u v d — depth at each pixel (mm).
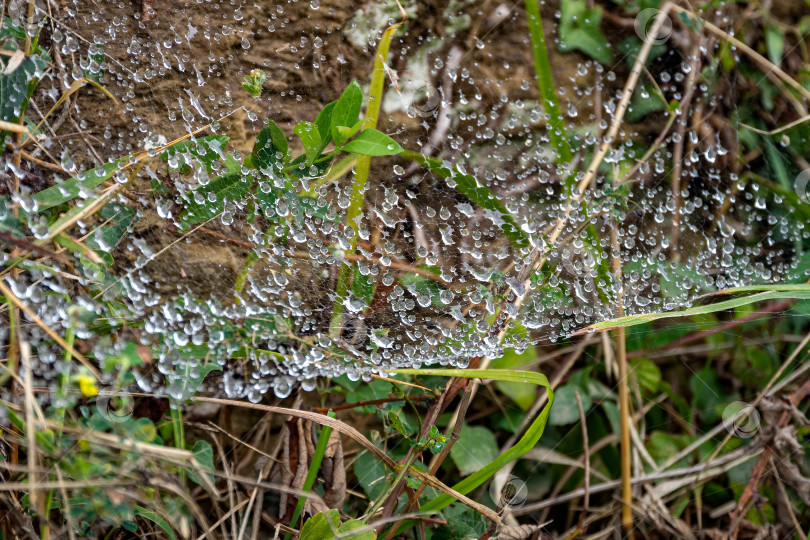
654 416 893
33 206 806
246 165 841
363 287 852
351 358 836
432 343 845
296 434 827
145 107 875
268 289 850
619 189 891
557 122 891
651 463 871
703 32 956
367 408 836
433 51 931
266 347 830
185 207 840
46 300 807
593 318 870
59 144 853
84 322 797
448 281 868
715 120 953
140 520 802
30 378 765
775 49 966
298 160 840
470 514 821
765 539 853
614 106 946
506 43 942
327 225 867
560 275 875
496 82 936
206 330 821
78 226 824
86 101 867
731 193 936
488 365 873
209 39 896
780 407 863
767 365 895
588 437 882
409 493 817
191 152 838
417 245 879
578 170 924
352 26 920
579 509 858
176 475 780
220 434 847
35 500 759
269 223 864
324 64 912
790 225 928
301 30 911
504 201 904
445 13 935
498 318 847
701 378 901
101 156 857
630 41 957
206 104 886
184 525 773
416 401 839
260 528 824
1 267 801
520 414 880
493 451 864
